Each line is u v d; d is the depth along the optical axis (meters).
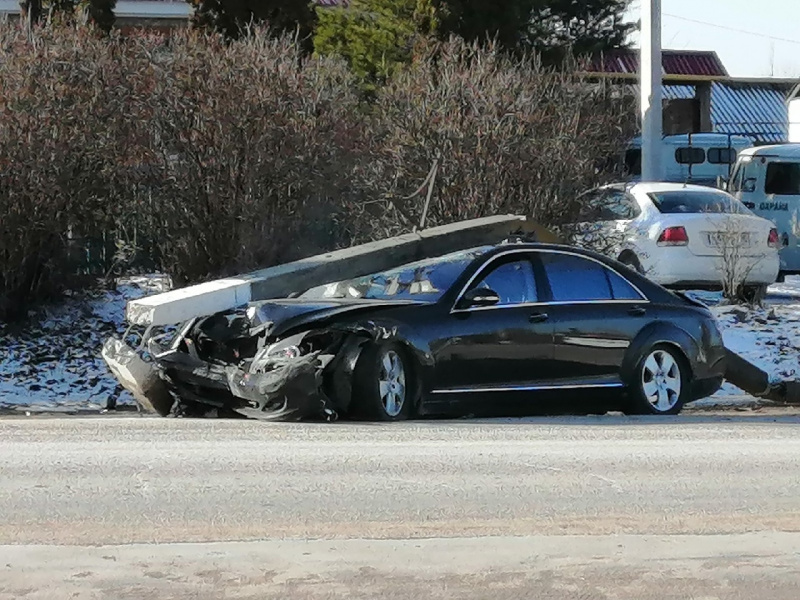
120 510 9.39
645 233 23.53
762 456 12.23
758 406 18.50
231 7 29.94
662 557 8.27
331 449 12.09
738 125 68.00
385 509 9.54
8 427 13.80
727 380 18.06
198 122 20.91
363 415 13.87
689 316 16.41
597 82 26.39
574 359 15.30
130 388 14.88
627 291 16.08
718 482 10.81
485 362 14.62
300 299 14.98
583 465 11.52
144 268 23.47
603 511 9.61
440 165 21.48
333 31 37.06
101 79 20.66
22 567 7.82
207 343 14.56
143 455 11.70
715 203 24.44
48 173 20.16
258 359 13.75
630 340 15.77
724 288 23.88
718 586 7.69
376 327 13.86
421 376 14.18
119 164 20.92
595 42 45.03
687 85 67.75
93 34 21.73
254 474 10.80
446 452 12.05
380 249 16.73
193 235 21.47
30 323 21.34
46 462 11.30
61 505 9.53
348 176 21.56
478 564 8.03
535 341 15.00
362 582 7.62
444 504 9.74
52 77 20.22
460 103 21.66
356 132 21.59
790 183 30.92
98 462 11.32
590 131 22.55
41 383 18.67
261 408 13.87
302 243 21.73
